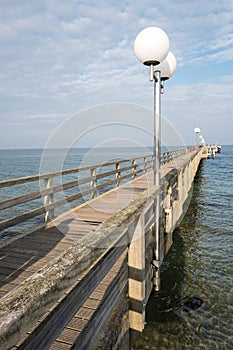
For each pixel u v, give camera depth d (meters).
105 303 2.21
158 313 3.57
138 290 2.75
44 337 1.20
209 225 7.70
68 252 1.29
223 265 5.21
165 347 3.04
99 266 1.86
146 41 3.09
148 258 3.38
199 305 3.86
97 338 2.03
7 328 0.75
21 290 0.94
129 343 2.75
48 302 0.96
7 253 3.25
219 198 11.89
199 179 17.97
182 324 3.42
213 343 3.13
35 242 3.59
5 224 3.48
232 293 4.21
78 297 1.54
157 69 3.58
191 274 4.82
